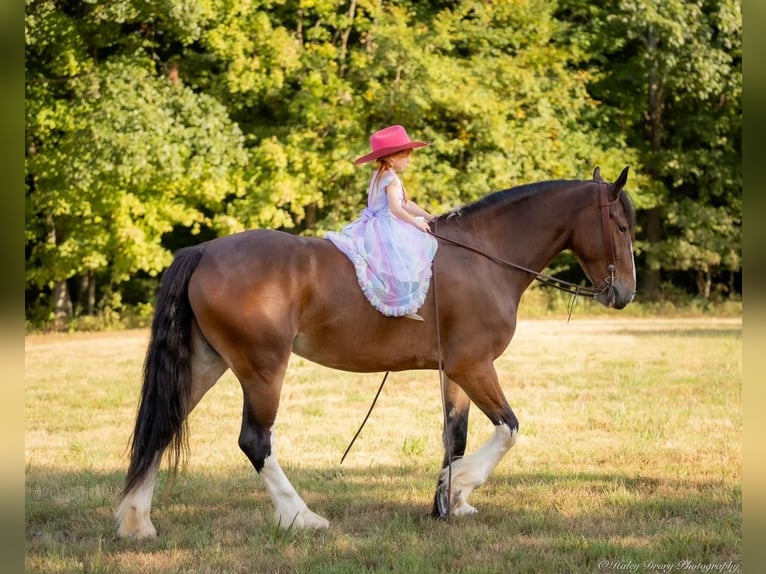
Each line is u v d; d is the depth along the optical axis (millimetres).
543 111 20766
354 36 22031
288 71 19578
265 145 18875
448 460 5574
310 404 9711
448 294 5438
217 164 18078
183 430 5195
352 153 19422
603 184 5898
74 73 17703
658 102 23578
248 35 19188
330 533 5230
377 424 8570
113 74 17547
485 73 20562
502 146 20016
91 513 5738
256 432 5230
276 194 18875
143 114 17094
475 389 5516
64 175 17703
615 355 13492
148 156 17156
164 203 18547
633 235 5938
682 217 22812
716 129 23047
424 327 5430
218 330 5121
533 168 21125
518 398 9805
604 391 10219
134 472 5062
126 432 8375
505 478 6523
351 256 5344
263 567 4695
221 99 19875
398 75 19750
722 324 19172
